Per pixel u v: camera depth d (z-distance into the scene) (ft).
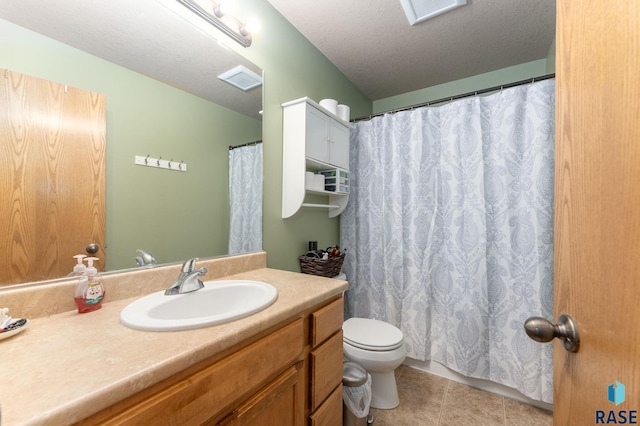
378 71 7.68
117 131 3.16
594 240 1.36
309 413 3.18
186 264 3.38
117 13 3.17
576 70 1.58
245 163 4.75
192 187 3.95
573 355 1.56
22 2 2.53
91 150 2.94
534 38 6.21
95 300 2.68
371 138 7.13
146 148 3.43
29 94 2.54
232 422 2.18
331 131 6.10
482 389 5.68
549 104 4.98
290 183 5.41
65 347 1.97
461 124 5.83
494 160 5.57
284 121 5.52
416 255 6.35
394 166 6.67
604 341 1.25
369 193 7.11
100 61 3.02
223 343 2.12
